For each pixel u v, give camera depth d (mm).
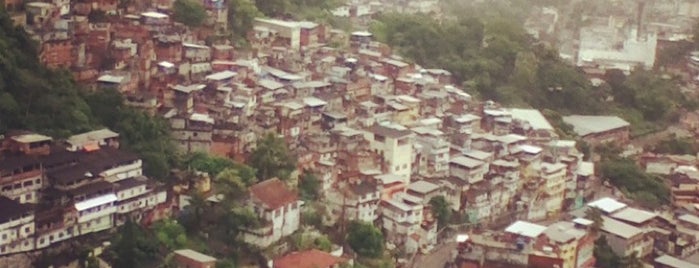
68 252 153750
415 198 195750
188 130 195750
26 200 156750
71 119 179375
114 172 167000
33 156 160125
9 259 146875
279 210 173000
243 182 177625
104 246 155875
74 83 194000
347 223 187375
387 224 193625
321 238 177875
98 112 188000
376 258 181875
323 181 195625
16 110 173375
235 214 168625
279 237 174250
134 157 170875
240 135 198125
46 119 176625
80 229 157125
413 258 190875
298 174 194000
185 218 171375
